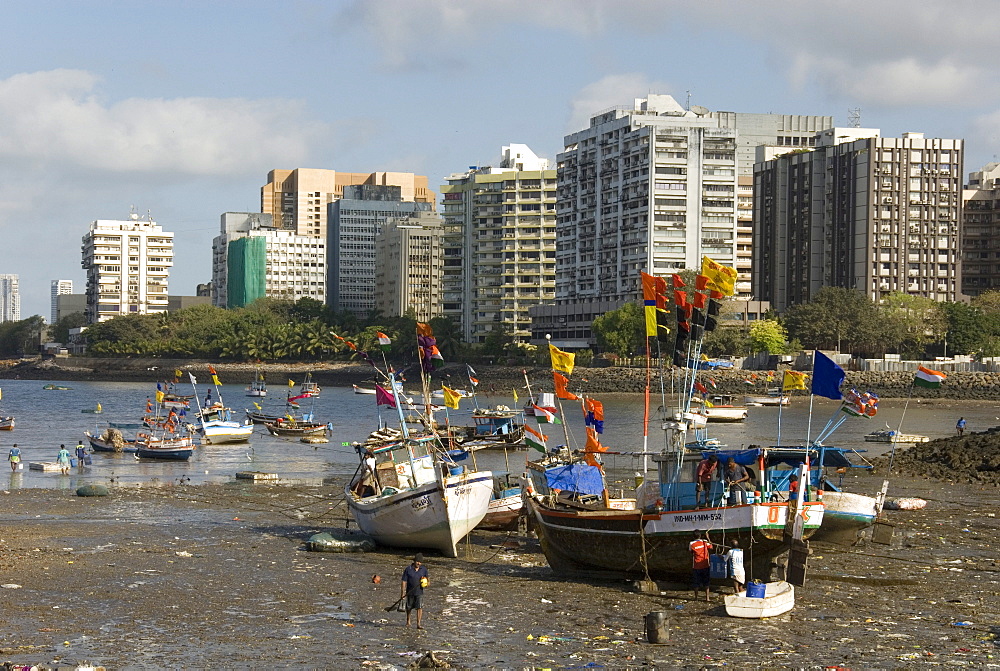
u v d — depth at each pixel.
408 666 26.66
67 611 31.86
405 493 41.50
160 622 30.84
